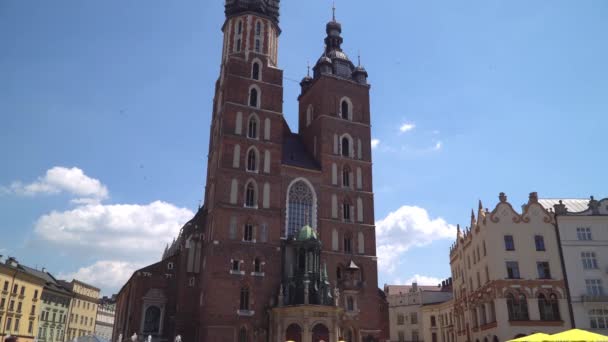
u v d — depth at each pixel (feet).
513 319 242.99
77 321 447.83
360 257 285.23
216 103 317.01
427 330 428.97
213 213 264.93
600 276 253.65
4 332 313.94
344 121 312.29
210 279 247.70
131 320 277.44
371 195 302.86
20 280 336.90
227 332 242.78
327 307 239.30
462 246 319.27
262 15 314.96
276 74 304.50
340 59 333.21
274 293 257.34
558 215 263.70
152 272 285.43
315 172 292.81
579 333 119.65
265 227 268.41
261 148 283.79
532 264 254.06
